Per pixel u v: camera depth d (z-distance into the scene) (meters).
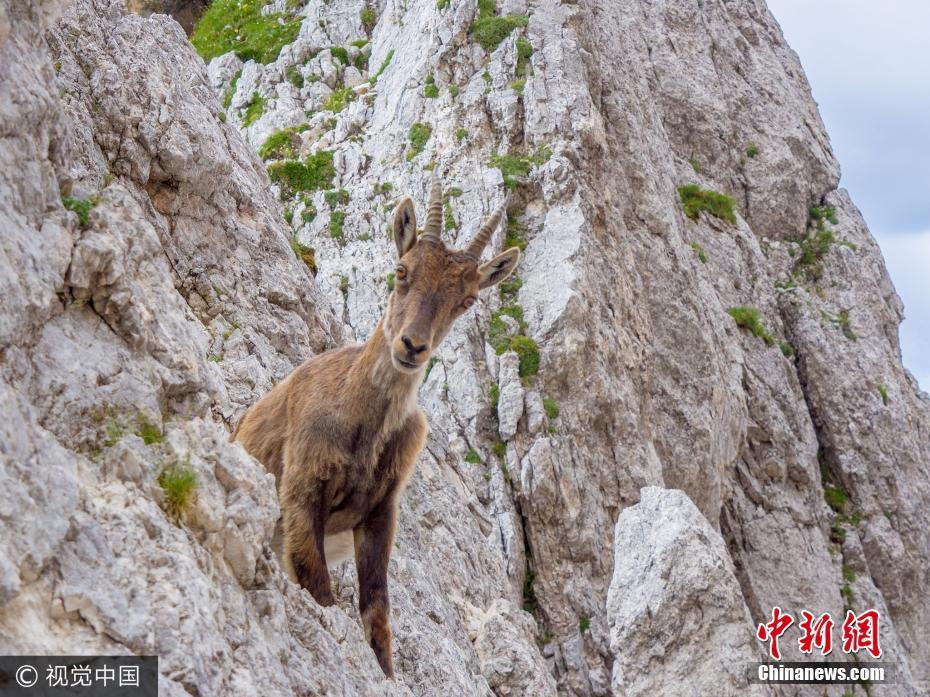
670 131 43.03
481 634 14.80
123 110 11.10
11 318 5.37
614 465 26.38
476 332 26.22
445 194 29.00
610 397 26.69
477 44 31.75
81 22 11.17
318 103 35.06
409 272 7.84
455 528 16.94
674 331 31.38
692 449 30.14
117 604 4.97
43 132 6.05
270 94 35.59
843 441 39.00
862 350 41.00
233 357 11.78
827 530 36.53
